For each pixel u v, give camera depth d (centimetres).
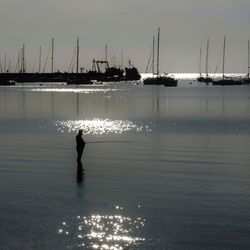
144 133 5766
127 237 2102
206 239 2078
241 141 4997
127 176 3206
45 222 2267
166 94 16025
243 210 2434
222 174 3275
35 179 3098
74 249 1989
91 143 4841
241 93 16500
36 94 15638
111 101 12312
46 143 4812
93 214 2375
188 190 2827
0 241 2059
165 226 2219
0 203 2547
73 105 10869
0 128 6259
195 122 7125
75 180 3077
